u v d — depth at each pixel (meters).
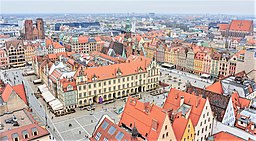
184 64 196.50
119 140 64.81
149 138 67.19
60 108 116.31
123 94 139.38
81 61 166.12
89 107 121.88
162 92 144.62
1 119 79.31
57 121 107.12
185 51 194.50
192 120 78.25
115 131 67.81
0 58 196.25
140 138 67.75
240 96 111.06
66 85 117.25
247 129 83.75
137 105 76.81
